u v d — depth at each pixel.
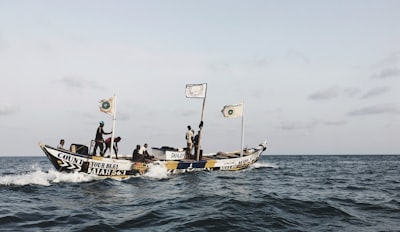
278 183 16.44
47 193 12.39
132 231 7.29
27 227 7.62
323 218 8.53
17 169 31.39
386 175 22.48
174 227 7.56
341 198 11.64
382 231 7.27
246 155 23.27
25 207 9.84
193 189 13.41
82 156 15.63
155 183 15.26
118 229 7.48
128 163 16.83
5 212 9.05
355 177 20.81
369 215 8.90
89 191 12.89
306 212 9.17
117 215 8.82
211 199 10.88
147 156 18.61
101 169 16.12
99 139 16.34
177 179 16.67
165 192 12.72
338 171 27.14
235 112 22.03
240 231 7.22
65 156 15.23
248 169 24.11
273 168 28.75
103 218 8.43
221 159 20.92
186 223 7.85
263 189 13.75
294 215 8.79
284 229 7.40
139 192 12.77
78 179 15.58
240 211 8.98
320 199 11.21
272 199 10.77
